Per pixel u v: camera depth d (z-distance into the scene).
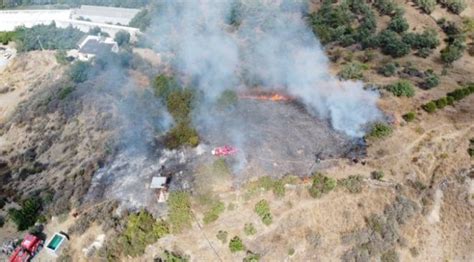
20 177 64.12
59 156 66.56
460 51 76.88
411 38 80.56
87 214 55.84
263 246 50.88
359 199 53.78
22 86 84.12
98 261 51.03
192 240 51.59
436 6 89.94
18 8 108.44
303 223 52.16
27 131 72.12
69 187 60.28
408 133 61.41
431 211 54.22
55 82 81.75
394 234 51.81
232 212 53.09
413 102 66.50
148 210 54.81
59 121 72.31
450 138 60.56
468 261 53.03
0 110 79.00
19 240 54.78
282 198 53.78
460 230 54.06
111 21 99.25
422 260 51.88
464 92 66.94
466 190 55.94
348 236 51.41
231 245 50.34
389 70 73.06
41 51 92.25
